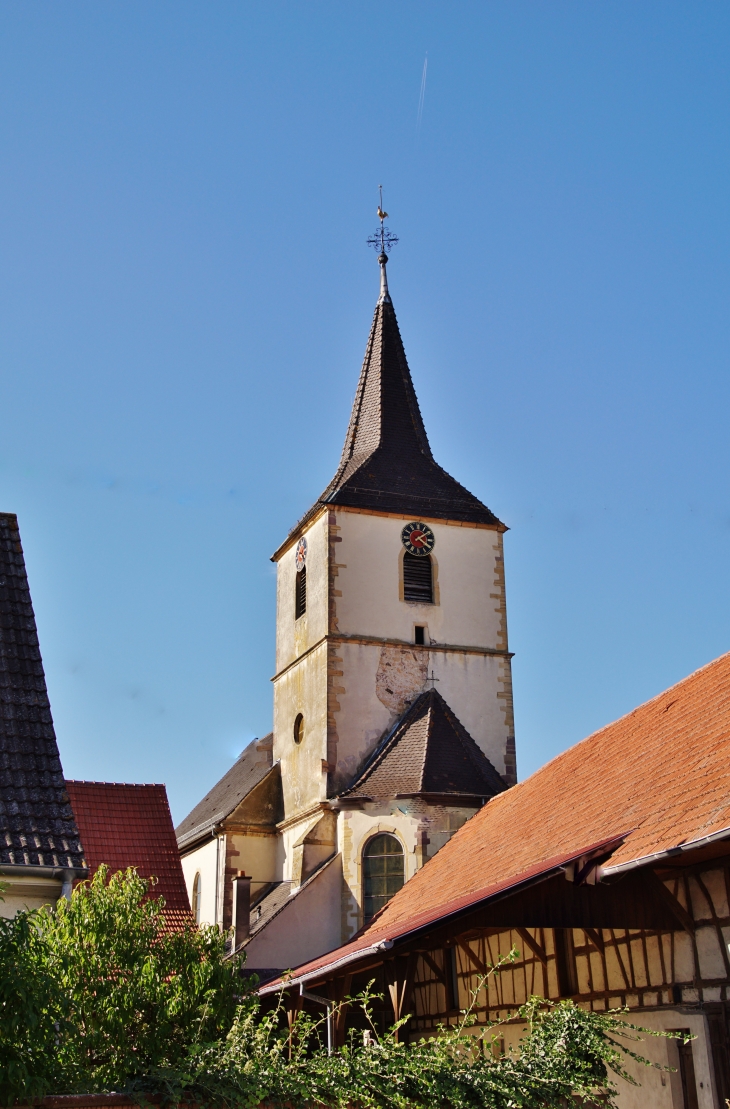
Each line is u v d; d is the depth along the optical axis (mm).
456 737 36188
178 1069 11781
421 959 25281
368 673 37969
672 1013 16172
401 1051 12312
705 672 22359
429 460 41938
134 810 31125
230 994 16531
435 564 39812
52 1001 11391
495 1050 20781
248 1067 11711
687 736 19703
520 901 16703
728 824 13953
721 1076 15195
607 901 16641
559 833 20781
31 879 15508
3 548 19484
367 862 34250
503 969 21312
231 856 40062
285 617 42469
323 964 22984
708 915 15719
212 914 41031
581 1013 13438
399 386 43062
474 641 39406
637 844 16078
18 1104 10617
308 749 38469
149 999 15344
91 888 16922
